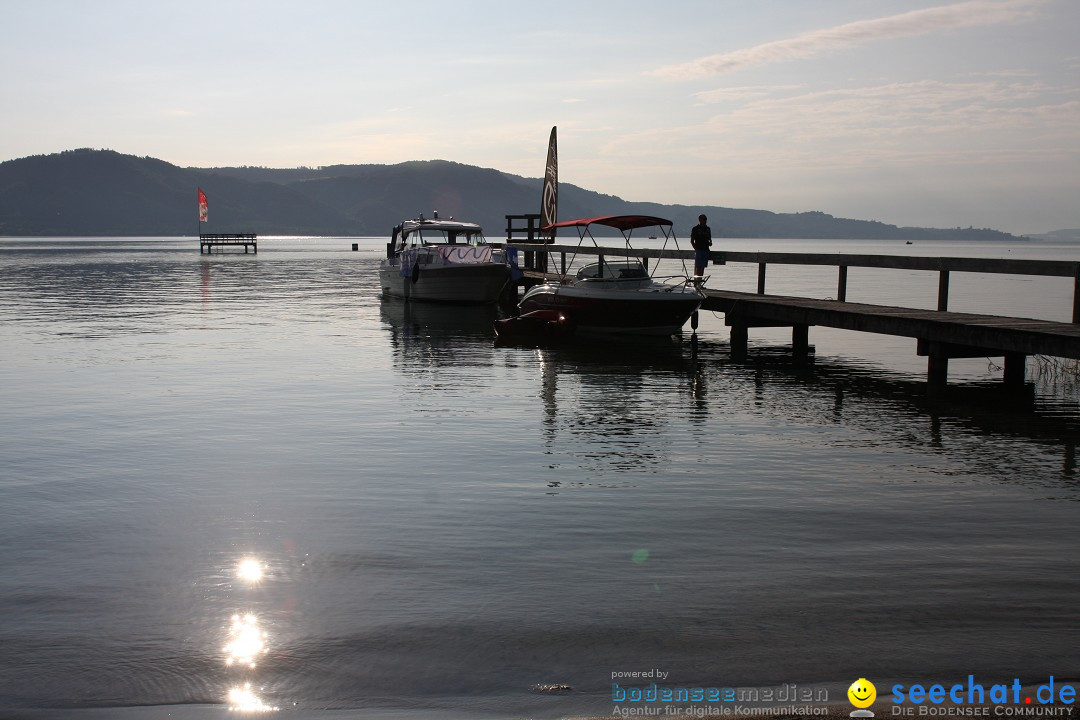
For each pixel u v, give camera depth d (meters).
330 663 4.72
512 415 11.62
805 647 4.86
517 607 5.43
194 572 6.06
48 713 4.21
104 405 12.22
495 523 7.12
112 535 6.85
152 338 19.94
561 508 7.53
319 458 9.31
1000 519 7.23
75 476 8.62
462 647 4.89
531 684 4.47
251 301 30.94
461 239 29.95
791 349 19.09
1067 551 6.45
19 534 6.88
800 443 10.06
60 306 28.41
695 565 6.16
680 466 8.98
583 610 5.38
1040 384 14.38
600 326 19.95
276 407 12.12
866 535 6.82
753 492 8.04
